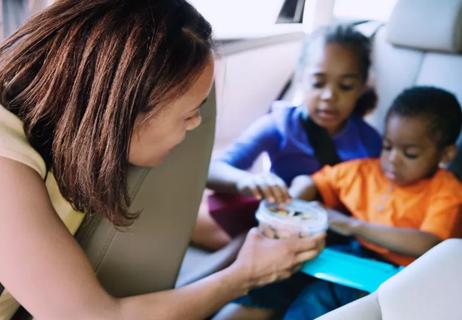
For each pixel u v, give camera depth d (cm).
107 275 58
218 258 96
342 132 109
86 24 42
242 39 107
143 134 47
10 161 43
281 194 102
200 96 48
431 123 98
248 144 114
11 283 44
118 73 42
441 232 96
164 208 59
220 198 108
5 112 45
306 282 90
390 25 103
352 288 84
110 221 52
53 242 44
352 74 105
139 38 41
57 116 45
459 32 95
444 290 41
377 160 106
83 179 46
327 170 111
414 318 41
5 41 48
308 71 110
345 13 113
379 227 100
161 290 64
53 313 45
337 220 104
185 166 59
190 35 45
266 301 88
